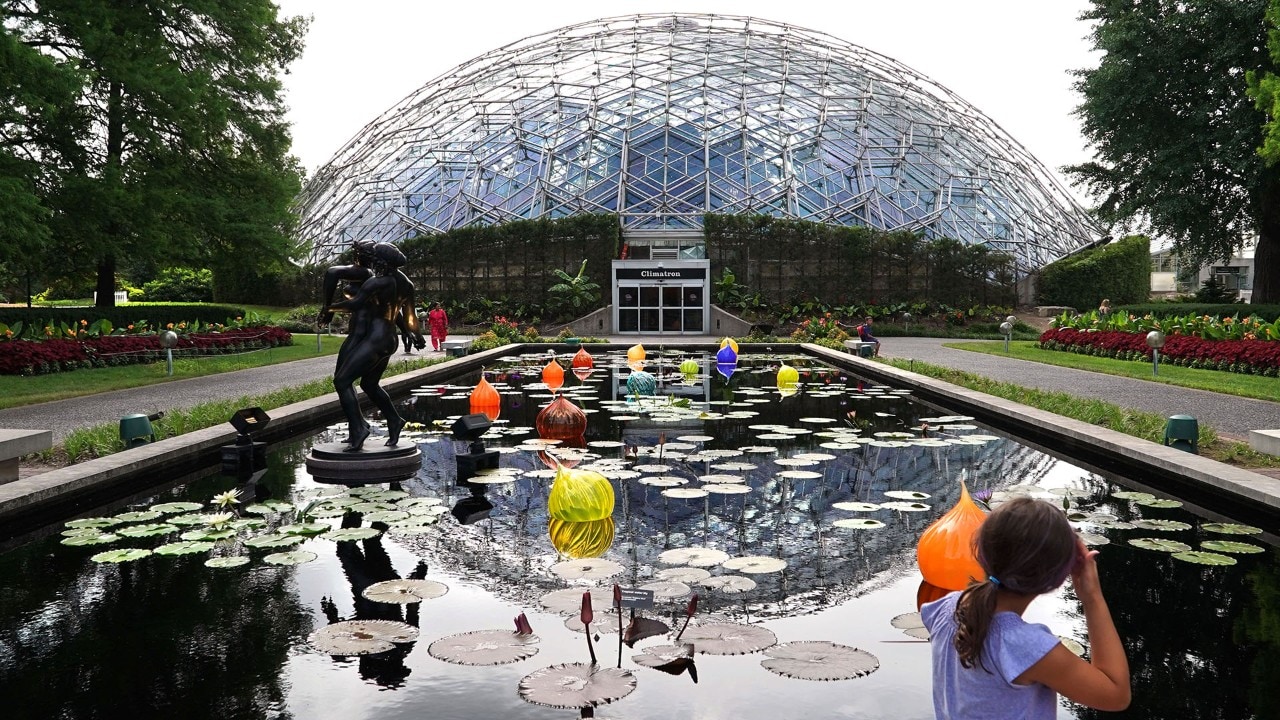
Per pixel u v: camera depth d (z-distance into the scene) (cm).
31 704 357
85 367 2008
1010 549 206
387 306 884
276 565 547
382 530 627
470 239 4444
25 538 612
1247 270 7694
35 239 1931
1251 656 397
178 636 432
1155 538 596
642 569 534
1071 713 345
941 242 4425
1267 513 631
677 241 4466
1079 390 1511
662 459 900
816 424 1161
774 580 512
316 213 5575
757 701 357
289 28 3506
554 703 351
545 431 1049
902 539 598
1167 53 3312
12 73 1878
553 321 4334
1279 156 2512
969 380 1559
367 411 1300
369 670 389
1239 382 1619
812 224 4394
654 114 5094
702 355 2736
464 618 453
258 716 346
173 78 2433
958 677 217
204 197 2798
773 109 5238
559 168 4925
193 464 872
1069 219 5659
